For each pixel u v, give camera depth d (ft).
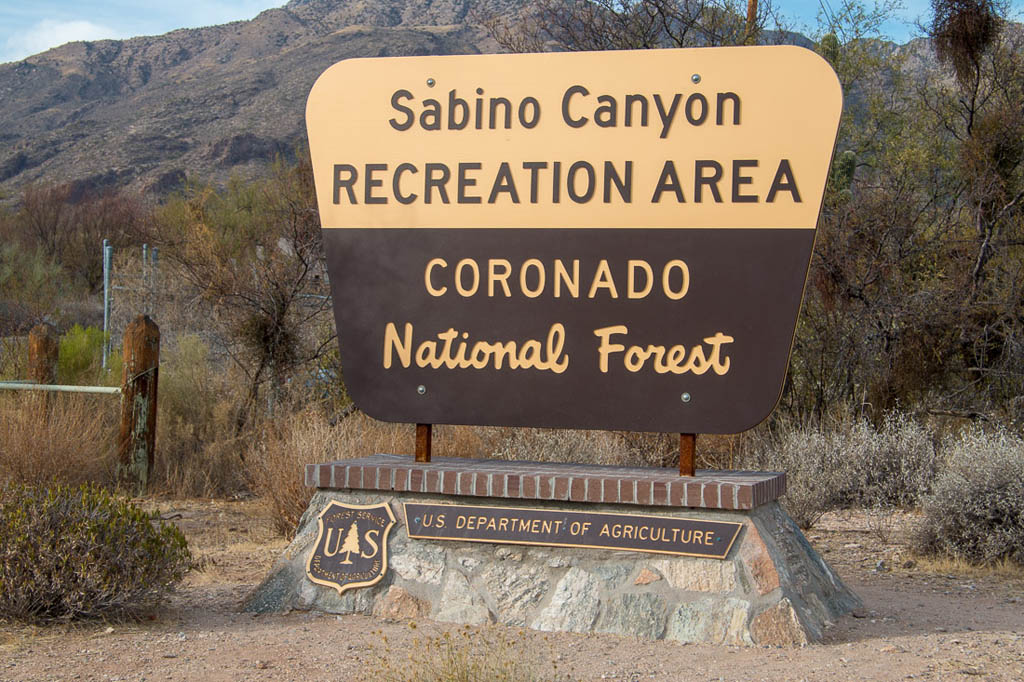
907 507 32.89
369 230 21.38
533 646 17.24
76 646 17.02
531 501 19.49
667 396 19.69
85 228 93.71
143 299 51.88
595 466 21.67
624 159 20.07
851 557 26.58
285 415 37.04
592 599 18.47
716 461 36.29
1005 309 39.75
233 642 17.51
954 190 47.39
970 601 21.66
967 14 45.88
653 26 49.80
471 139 20.92
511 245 20.62
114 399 36.81
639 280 19.92
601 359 20.04
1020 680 15.26
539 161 20.53
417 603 19.30
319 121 21.66
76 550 18.30
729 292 19.45
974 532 25.84
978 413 38.40
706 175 19.65
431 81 21.16
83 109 438.40
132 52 487.61
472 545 19.45
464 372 20.79
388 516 20.03
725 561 18.13
